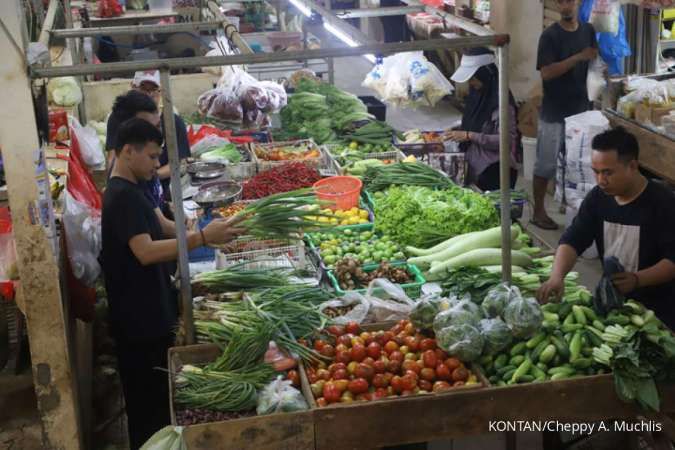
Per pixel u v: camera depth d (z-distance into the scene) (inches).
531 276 163.5
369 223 195.2
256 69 316.2
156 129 152.9
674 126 246.5
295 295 156.3
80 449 161.8
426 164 225.9
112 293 156.9
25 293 148.2
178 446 122.3
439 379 133.1
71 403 156.4
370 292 160.7
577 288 158.4
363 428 128.0
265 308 151.3
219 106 234.4
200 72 310.7
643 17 303.0
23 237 145.3
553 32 273.7
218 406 130.3
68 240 171.9
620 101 269.7
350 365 134.9
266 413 127.4
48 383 154.1
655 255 148.9
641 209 147.5
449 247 177.5
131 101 189.3
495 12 333.4
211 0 247.6
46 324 150.7
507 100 140.4
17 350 183.9
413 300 162.2
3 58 136.8
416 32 403.5
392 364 134.7
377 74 259.9
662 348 130.4
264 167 233.6
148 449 121.5
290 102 273.9
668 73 283.7
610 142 142.9
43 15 251.4
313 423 126.5
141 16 383.6
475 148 236.5
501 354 137.6
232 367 137.9
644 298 153.1
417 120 414.6
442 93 250.7
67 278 174.4
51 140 221.5
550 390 131.2
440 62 450.6
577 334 139.8
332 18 178.9
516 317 136.9
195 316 152.4
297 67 321.1
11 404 179.5
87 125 281.6
